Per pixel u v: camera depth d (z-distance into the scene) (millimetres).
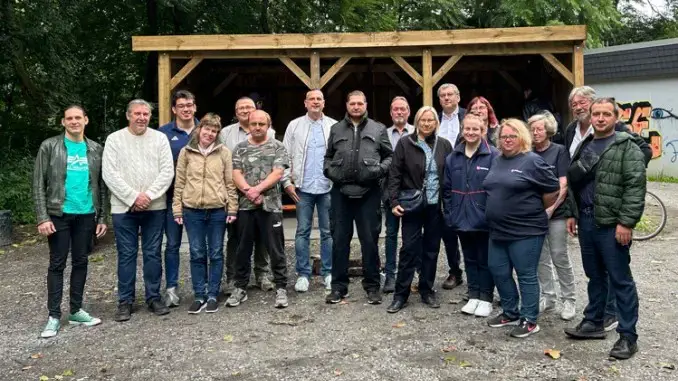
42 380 3588
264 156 4918
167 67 7496
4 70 11406
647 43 15281
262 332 4348
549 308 4672
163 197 4828
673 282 5566
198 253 4832
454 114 5629
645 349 3863
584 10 16250
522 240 4082
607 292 4078
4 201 10148
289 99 11180
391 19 17078
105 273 6355
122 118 14828
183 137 5062
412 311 4750
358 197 4758
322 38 7445
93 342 4227
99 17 13836
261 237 5023
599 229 3771
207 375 3615
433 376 3518
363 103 4730
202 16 14258
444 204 4645
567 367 3594
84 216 4547
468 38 7352
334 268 5012
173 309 4957
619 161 3656
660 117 15320
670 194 12414
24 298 5477
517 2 15711
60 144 4438
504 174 4102
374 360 3781
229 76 10820
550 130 4465
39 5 11133
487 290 4617
